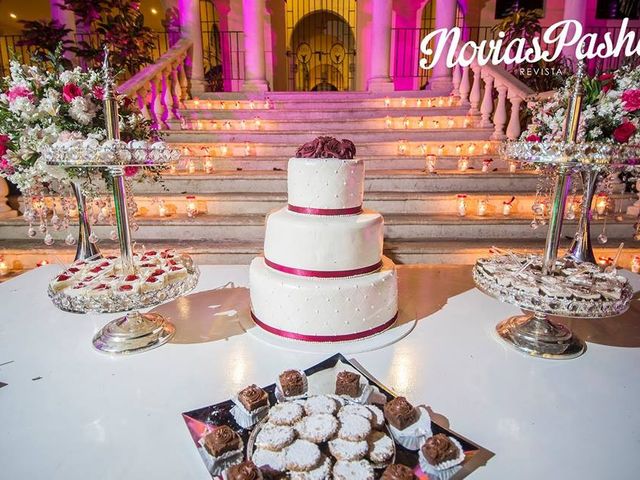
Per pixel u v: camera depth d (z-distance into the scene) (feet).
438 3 16.01
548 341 3.98
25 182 5.09
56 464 2.53
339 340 4.02
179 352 3.90
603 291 3.65
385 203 11.23
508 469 2.49
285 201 11.14
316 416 2.69
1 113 5.05
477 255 9.74
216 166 13.11
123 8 17.31
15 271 9.95
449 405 3.11
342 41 32.22
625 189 11.05
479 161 12.93
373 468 2.42
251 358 3.79
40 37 16.51
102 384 3.38
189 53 17.65
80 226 6.16
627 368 3.67
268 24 22.88
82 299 3.53
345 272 4.08
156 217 10.78
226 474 2.32
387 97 16.88
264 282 4.15
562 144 3.34
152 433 2.81
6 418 2.95
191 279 4.08
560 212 3.90
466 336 4.24
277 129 15.33
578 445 2.71
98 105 5.46
